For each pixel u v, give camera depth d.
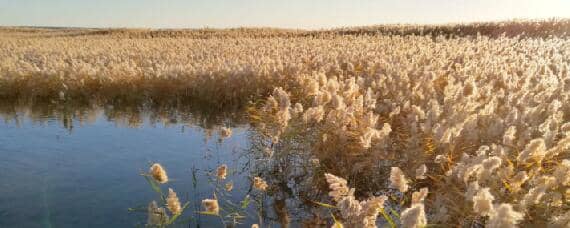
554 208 3.87
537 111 5.91
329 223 5.06
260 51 21.19
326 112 7.54
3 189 5.76
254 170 6.69
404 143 6.31
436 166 5.46
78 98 12.45
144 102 12.12
